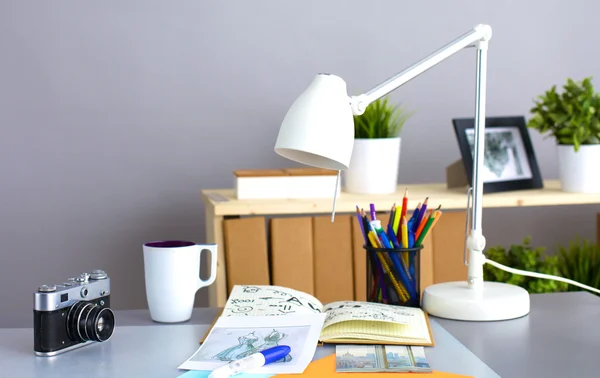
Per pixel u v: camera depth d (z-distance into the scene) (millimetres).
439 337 1095
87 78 2303
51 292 1021
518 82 2463
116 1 2293
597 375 938
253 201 1806
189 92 2342
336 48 2379
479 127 1222
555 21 2465
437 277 1878
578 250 2188
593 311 1251
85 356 1022
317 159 1073
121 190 2344
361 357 994
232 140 2371
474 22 2428
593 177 1923
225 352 1014
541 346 1058
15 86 2281
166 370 960
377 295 1251
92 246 2344
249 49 2350
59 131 2307
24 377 938
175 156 2355
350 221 1843
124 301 2365
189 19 2324
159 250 1184
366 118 1966
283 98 2375
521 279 2023
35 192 2312
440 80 2426
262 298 1224
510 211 2482
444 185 2215
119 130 2328
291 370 944
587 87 1907
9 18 2264
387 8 2389
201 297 2336
